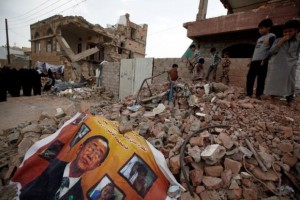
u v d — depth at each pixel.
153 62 8.41
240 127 2.90
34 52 21.05
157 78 8.20
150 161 1.95
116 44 22.95
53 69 15.35
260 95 4.14
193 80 6.28
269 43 3.72
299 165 2.20
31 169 2.22
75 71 16.81
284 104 3.84
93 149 1.96
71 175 1.83
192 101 3.81
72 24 16.33
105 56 21.72
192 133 2.62
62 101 8.81
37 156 2.26
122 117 3.75
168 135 2.75
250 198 1.88
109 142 1.96
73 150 2.10
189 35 9.05
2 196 2.03
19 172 2.19
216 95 4.20
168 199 1.78
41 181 2.03
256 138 2.66
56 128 3.44
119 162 1.77
